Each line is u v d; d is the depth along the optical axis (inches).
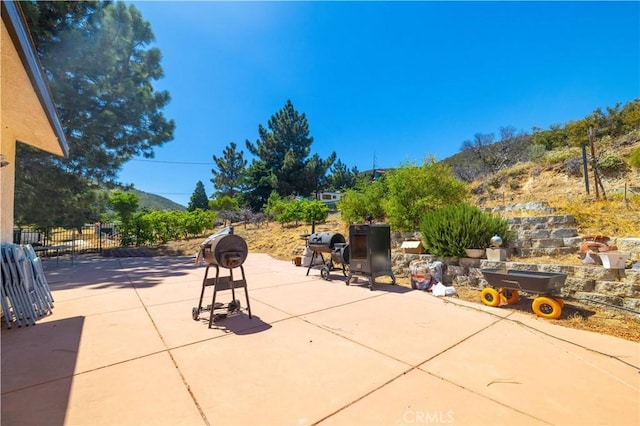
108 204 585.3
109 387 85.6
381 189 394.0
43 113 144.9
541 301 145.9
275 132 1310.3
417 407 74.0
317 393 81.1
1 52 95.5
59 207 442.9
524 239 247.0
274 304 177.3
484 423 67.4
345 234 438.0
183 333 130.8
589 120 818.2
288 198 1046.4
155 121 495.5
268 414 71.7
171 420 69.9
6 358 106.0
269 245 509.4
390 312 158.9
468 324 138.2
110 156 455.2
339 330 132.3
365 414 71.2
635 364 96.1
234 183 1488.7
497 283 163.3
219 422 68.9
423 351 108.6
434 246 242.1
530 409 72.6
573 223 268.4
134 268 345.4
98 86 403.2
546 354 104.4
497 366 95.9
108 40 398.9
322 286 229.5
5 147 164.2
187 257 473.7
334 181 1553.9
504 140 955.3
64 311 167.2
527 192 464.1
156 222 629.0
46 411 73.7
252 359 103.6
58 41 361.1
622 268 155.6
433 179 308.0
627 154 457.7
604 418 68.7
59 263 396.5
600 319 139.6
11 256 146.0
